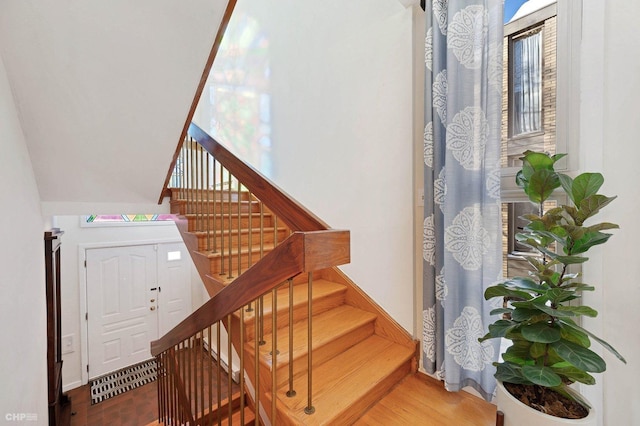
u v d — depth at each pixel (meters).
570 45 1.27
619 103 1.16
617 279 1.17
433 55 1.59
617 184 1.17
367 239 2.11
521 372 1.03
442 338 1.57
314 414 1.22
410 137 1.84
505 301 1.44
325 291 2.10
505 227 1.58
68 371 3.67
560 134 1.30
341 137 2.28
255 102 3.18
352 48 2.19
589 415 0.93
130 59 1.24
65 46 1.13
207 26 1.20
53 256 2.47
